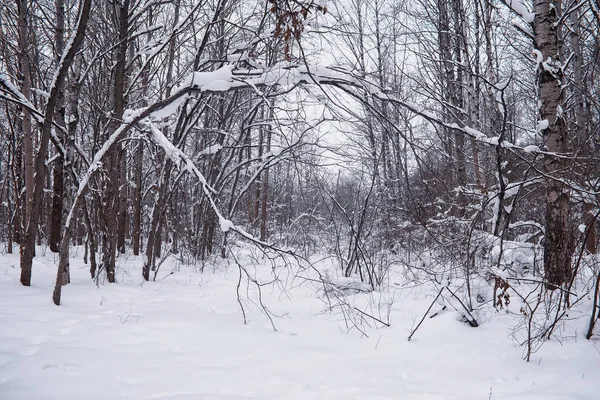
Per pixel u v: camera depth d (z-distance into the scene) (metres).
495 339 5.04
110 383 3.47
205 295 7.95
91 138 11.20
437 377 4.02
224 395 3.35
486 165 9.81
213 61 8.39
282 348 4.83
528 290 6.56
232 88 5.60
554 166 6.11
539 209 8.91
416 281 7.96
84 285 7.52
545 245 6.22
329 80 5.66
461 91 11.72
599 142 6.70
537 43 6.55
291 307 7.28
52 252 11.09
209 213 13.68
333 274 10.21
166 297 7.40
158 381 3.61
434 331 5.45
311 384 3.75
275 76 5.59
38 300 5.89
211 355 4.41
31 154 10.89
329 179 10.18
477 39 10.86
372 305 7.05
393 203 11.62
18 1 8.80
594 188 5.49
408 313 6.37
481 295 6.57
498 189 7.38
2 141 14.74
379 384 3.80
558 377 3.83
